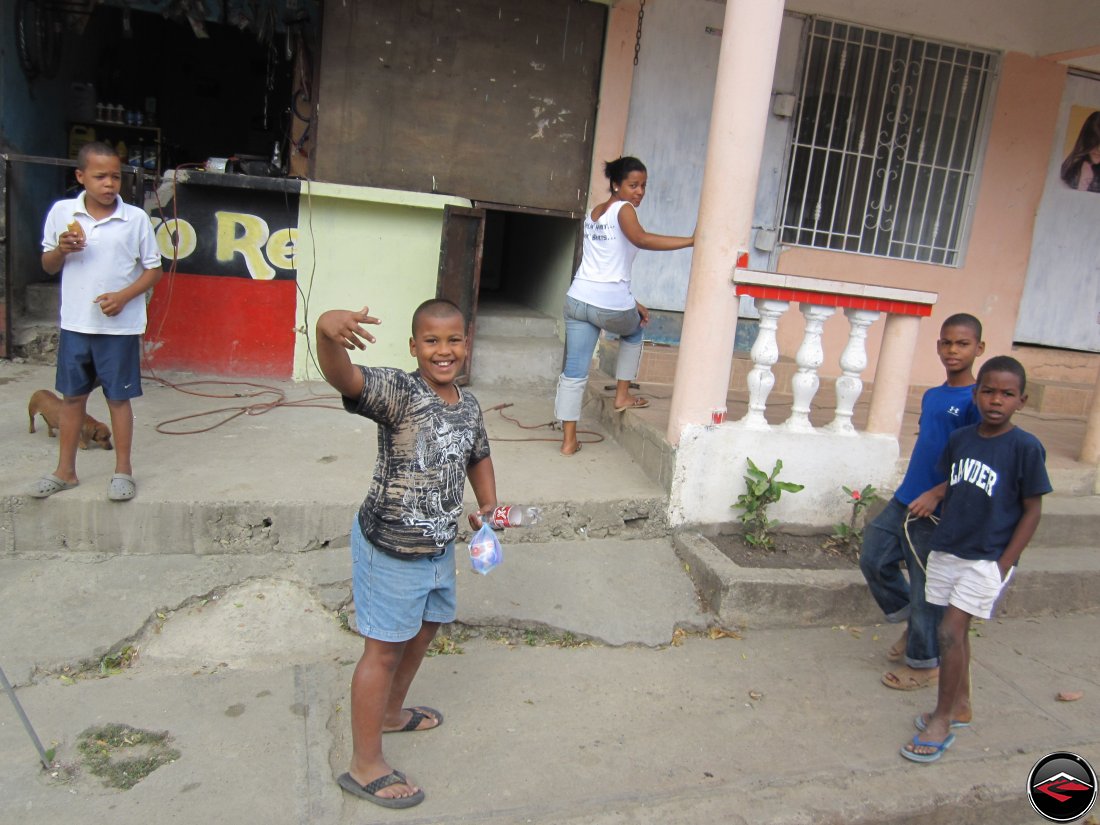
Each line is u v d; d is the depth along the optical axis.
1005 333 7.57
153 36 9.45
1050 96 7.11
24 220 6.30
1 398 5.18
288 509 3.96
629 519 4.47
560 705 3.31
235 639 3.53
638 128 6.53
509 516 2.73
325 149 5.99
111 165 3.61
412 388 2.51
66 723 2.95
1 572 3.67
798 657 3.83
